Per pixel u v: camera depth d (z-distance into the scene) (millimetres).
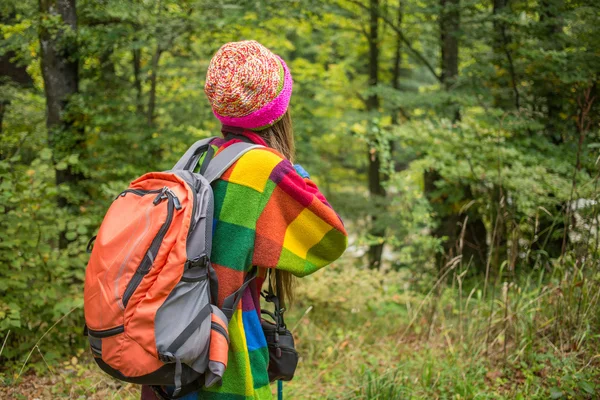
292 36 11078
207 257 1398
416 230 5699
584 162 5176
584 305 3199
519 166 5031
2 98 5742
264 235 1481
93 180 5211
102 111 5324
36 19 4824
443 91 6609
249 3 5609
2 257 3203
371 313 4449
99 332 1367
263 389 1548
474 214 6395
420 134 5605
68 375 3115
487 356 3230
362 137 5879
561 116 5887
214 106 1567
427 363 3176
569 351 3104
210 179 1505
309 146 8727
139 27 5414
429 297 4023
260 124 1592
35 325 3533
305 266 1525
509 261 3625
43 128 5996
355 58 11234
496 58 5871
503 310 3461
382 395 2865
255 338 1552
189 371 1393
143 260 1361
